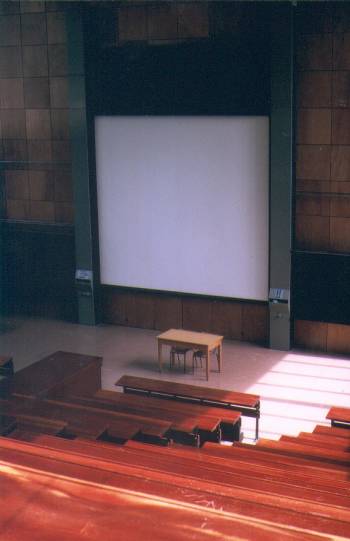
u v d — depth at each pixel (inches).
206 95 514.6
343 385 458.9
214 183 526.9
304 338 522.3
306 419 412.8
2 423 304.3
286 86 483.5
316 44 477.4
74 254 591.2
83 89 550.0
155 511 37.9
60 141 581.0
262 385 461.7
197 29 510.3
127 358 518.0
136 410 370.3
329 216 498.3
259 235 519.5
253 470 199.3
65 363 425.7
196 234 541.6
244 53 497.0
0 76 588.7
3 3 569.9
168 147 537.3
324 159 491.2
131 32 531.5
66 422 319.3
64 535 36.4
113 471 43.4
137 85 535.8
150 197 552.7
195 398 399.9
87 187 566.9
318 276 504.1
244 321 540.7
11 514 37.8
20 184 604.4
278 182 499.2
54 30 559.5
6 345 547.8
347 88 475.2
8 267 619.5
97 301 590.2
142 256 566.9
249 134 508.1
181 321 565.3
